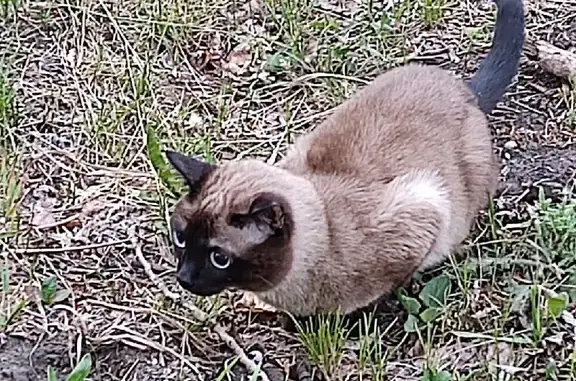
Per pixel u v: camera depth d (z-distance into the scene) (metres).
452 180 1.69
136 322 1.66
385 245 1.62
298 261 1.58
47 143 1.93
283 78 2.05
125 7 2.16
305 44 2.09
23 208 1.82
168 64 2.08
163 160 1.79
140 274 1.72
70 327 1.65
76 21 2.13
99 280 1.72
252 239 1.56
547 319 1.63
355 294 1.63
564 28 2.11
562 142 1.91
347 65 2.05
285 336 1.65
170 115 1.97
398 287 1.66
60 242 1.76
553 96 1.99
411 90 1.74
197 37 2.12
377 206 1.62
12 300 1.68
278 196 1.56
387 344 1.64
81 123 1.96
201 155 1.88
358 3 2.19
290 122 1.95
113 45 2.11
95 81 2.03
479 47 2.09
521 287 1.67
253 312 1.67
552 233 1.72
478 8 2.17
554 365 1.59
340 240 1.60
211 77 2.06
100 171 1.88
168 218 1.77
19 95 2.00
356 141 1.69
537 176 1.84
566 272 1.69
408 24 2.14
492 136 1.91
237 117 1.98
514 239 1.74
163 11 2.15
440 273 1.71
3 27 2.12
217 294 1.63
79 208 1.82
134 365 1.62
